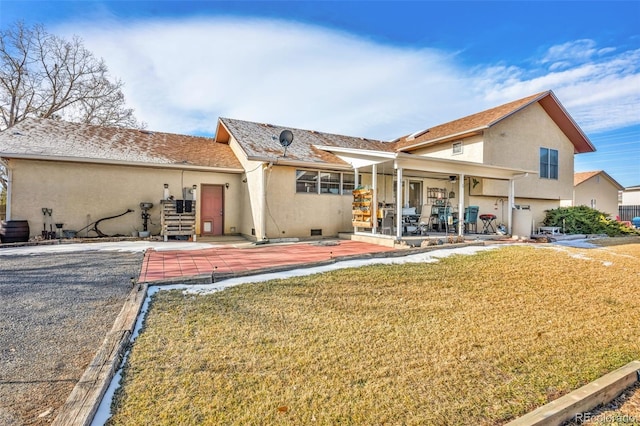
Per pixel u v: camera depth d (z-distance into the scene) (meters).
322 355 3.15
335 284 5.41
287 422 2.25
